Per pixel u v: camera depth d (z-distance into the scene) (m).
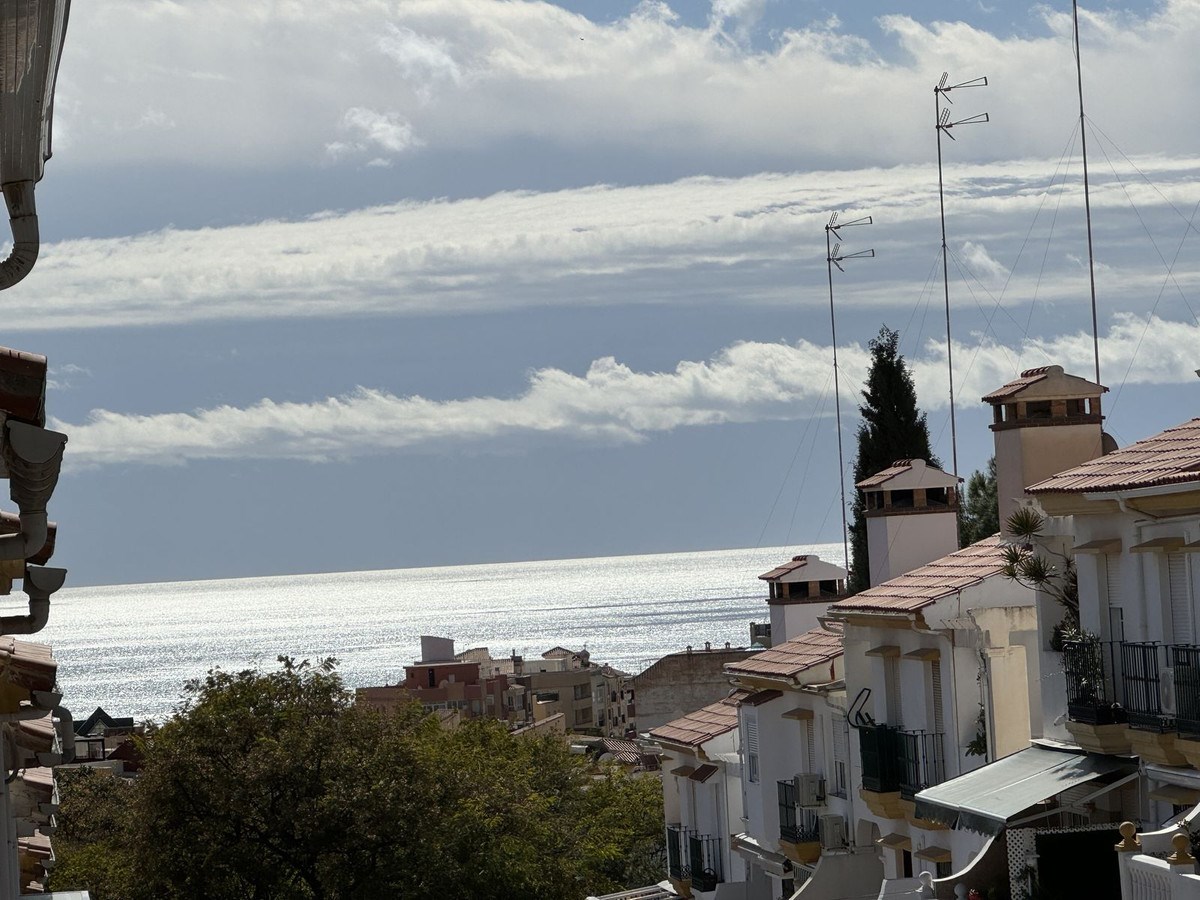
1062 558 32.44
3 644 16.67
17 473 10.05
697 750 55.97
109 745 155.75
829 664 45.19
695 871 57.06
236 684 55.62
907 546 46.66
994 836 28.42
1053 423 35.53
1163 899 21.72
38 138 8.22
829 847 42.88
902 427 69.12
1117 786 28.41
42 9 7.75
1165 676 27.41
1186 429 30.70
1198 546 26.39
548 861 64.50
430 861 53.28
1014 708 34.69
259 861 52.06
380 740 55.16
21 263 8.30
